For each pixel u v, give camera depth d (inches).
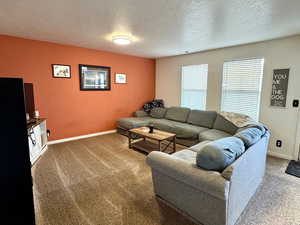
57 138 158.2
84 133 175.2
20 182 27.4
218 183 53.9
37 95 143.4
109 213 70.4
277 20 93.0
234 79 152.4
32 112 131.1
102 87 182.5
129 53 190.7
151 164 75.3
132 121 174.2
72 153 133.8
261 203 76.7
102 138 173.3
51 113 152.5
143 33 117.9
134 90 211.5
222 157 58.5
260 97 137.4
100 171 105.8
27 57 135.7
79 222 65.7
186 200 67.4
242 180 64.9
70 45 155.9
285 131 127.0
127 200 78.7
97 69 175.9
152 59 225.5
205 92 176.6
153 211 71.7
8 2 75.2
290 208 73.7
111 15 88.9
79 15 89.0
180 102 201.5
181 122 175.3
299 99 119.4
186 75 193.2
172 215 69.5
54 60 148.9
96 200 78.6
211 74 167.8
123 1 74.2
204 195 60.7
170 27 105.6
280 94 127.0
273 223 65.3
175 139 142.6
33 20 96.3
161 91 223.3
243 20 93.5
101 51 176.9
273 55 128.4
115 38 124.8
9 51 127.9
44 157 125.9
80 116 170.6
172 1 73.7
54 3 76.4
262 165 91.8
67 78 157.9
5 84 24.9
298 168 111.0
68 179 96.4
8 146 26.0
